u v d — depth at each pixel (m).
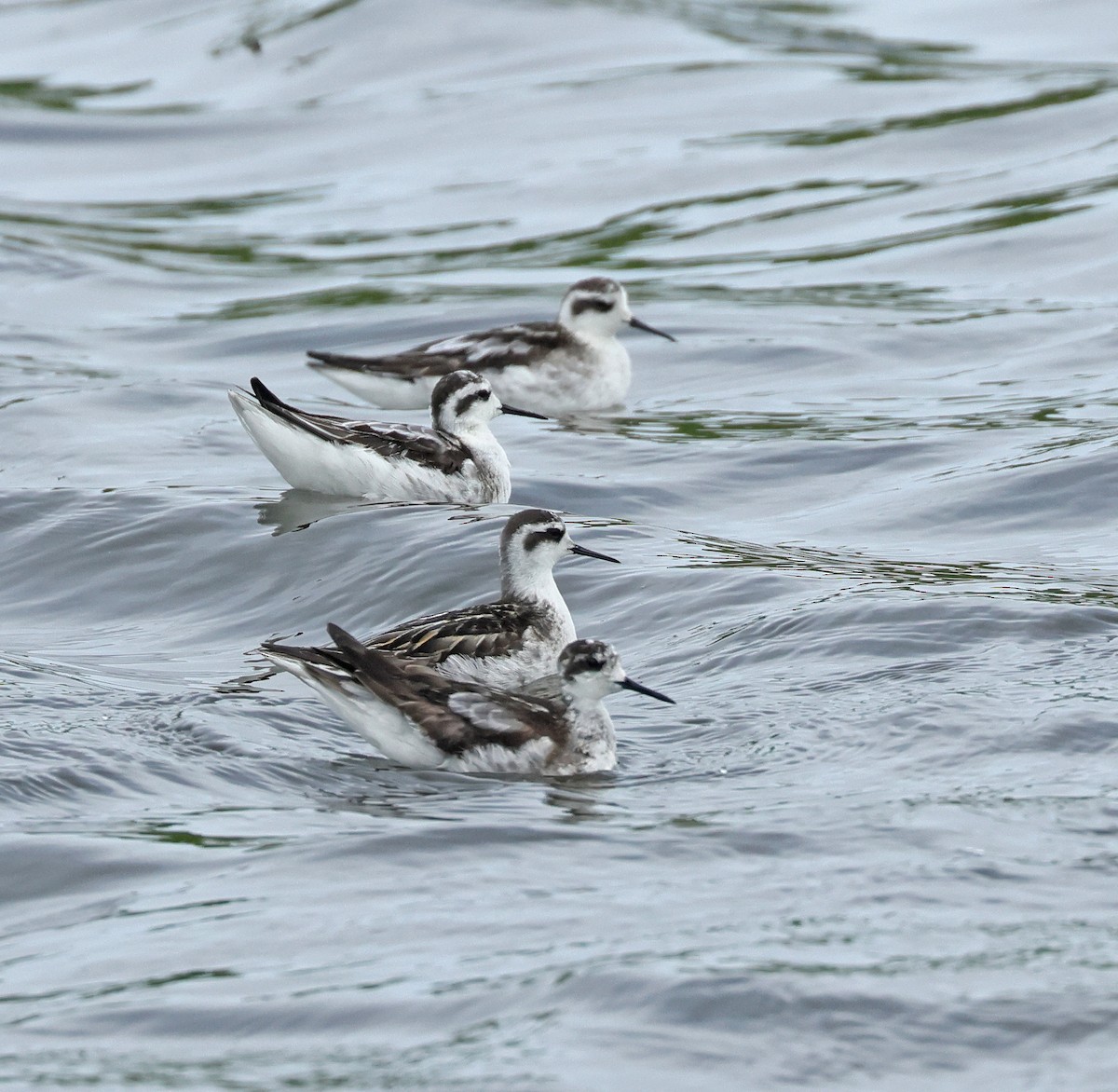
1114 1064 7.27
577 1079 7.15
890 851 9.51
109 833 10.25
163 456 21.62
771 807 10.38
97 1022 7.83
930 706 11.91
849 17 52.62
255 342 28.75
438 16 51.00
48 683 13.38
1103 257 30.45
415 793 11.08
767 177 37.78
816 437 21.88
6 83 50.72
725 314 28.81
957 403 23.28
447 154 41.78
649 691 11.55
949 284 29.92
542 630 14.18
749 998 7.77
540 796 10.91
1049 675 12.48
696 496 20.02
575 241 34.62
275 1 54.16
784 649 13.65
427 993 7.96
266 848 9.96
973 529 18.03
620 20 50.84
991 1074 7.23
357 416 24.77
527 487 20.20
